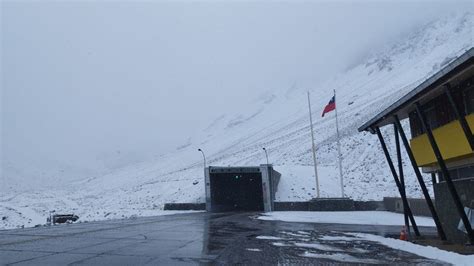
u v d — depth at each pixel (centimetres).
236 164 9806
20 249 1548
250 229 2561
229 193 5778
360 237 2092
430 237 2081
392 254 1500
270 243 1814
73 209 6588
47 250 1522
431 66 12875
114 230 2453
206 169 5319
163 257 1377
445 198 2081
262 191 5512
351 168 7019
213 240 1914
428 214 3531
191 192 6981
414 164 2005
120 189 10969
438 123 2014
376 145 7612
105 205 7588
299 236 2133
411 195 5216
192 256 1412
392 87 12681
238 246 1700
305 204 4891
